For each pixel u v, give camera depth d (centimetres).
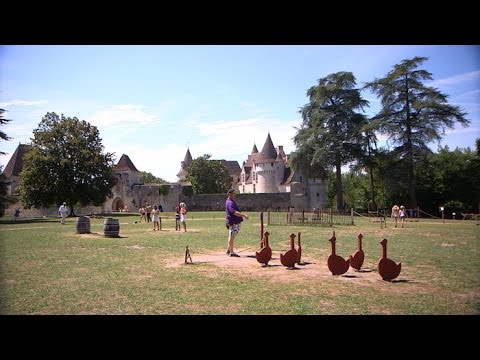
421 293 789
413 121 4334
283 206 6481
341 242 1723
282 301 727
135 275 967
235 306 696
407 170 4550
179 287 837
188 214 5125
